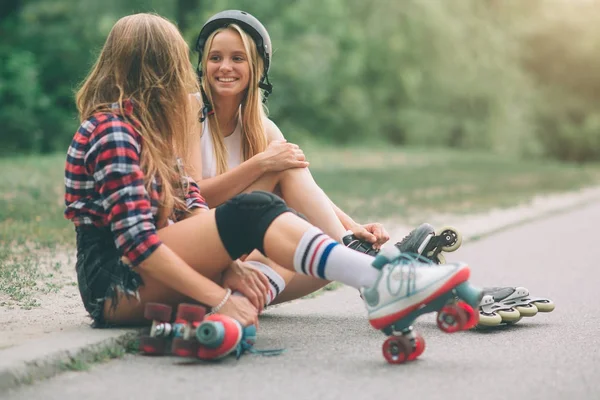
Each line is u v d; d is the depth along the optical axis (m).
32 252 7.02
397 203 13.27
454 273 3.33
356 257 3.55
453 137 40.03
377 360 3.76
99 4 30.11
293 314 5.00
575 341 4.26
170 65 3.88
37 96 28.47
